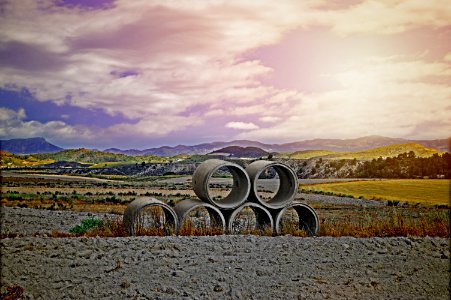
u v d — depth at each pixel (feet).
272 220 43.34
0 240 32.60
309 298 21.25
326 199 112.57
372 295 21.99
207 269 25.62
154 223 42.63
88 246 30.48
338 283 23.61
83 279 23.82
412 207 88.48
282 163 44.04
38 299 20.99
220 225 42.01
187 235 38.09
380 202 100.07
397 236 39.65
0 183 193.26
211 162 43.50
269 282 23.49
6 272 24.94
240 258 28.04
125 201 107.55
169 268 25.75
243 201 42.42
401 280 24.45
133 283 23.16
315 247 31.24
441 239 34.71
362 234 41.29
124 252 28.89
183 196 136.98
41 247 30.35
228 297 21.15
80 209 83.97
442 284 23.89
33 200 107.45
